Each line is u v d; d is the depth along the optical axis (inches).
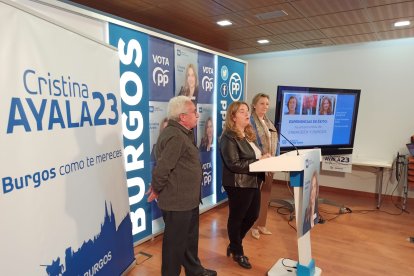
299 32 146.2
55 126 58.0
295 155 74.1
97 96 73.3
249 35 153.3
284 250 108.4
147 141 107.9
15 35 49.5
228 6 112.1
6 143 47.3
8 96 47.9
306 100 146.1
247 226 96.7
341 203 164.6
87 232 68.0
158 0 107.6
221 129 150.4
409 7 110.0
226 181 89.8
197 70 130.1
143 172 107.7
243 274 92.1
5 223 46.9
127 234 89.8
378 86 169.0
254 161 87.5
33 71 53.0
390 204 162.6
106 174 76.9
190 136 74.5
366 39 159.3
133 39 98.8
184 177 71.2
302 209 76.5
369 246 112.9
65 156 60.7
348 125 156.9
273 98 203.6
